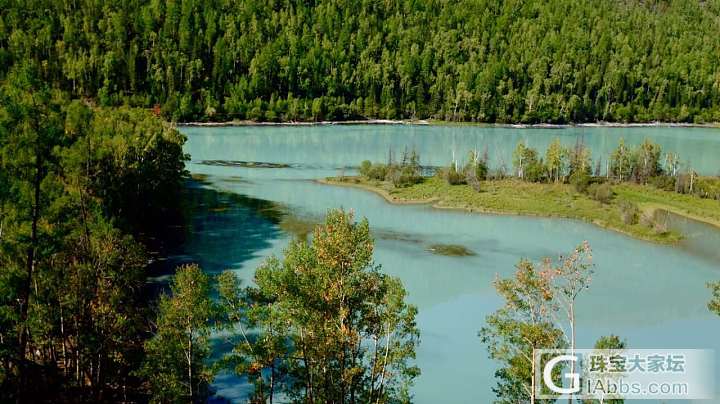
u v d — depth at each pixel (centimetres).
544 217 8988
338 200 9756
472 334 5069
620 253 7356
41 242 3048
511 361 2831
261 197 9812
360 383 3128
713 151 17175
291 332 3706
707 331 5259
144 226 7562
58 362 3812
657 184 10781
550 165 10944
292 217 8588
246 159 13750
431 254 7125
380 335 3039
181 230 7719
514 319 3066
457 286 6131
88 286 3319
